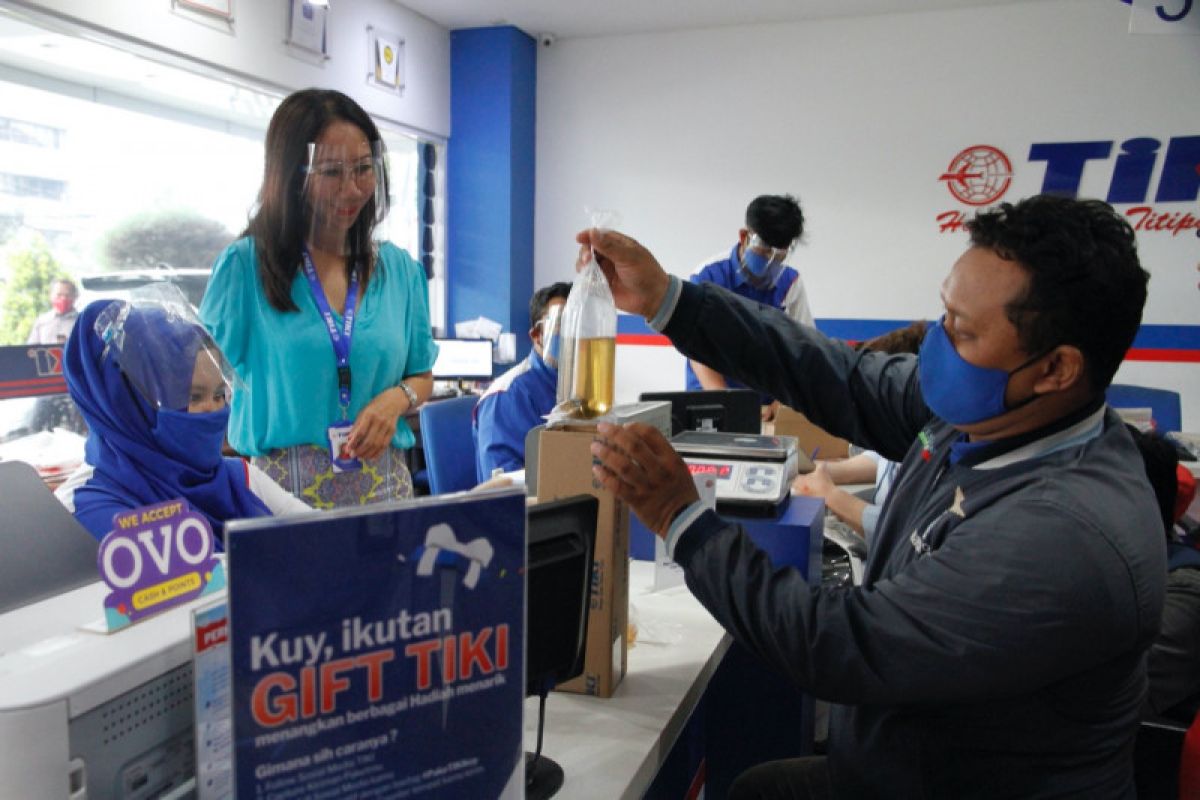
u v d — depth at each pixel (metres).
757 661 1.82
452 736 0.73
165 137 4.13
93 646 0.71
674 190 5.28
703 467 1.75
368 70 4.52
